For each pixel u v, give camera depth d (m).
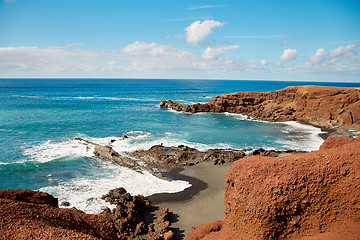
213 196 23.53
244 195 12.25
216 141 42.34
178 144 39.47
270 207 11.38
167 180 27.00
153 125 54.34
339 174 10.99
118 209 19.05
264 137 45.91
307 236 10.98
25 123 51.16
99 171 28.73
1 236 8.10
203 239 13.77
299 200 11.27
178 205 21.92
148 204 21.28
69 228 9.98
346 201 10.64
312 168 11.45
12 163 29.58
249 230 12.01
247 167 12.80
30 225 8.95
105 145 37.44
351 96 55.31
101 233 10.89
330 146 16.41
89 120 56.94
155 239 16.73
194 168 30.41
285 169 11.87
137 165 30.55
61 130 46.22
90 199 22.12
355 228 10.04
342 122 52.19
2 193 11.39
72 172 28.12
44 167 29.12
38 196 12.41
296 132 50.22
